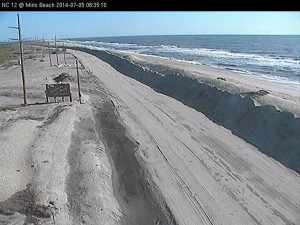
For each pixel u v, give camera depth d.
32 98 36.44
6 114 28.97
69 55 94.00
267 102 26.09
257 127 24.09
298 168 18.70
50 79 49.53
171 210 15.24
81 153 20.84
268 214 14.73
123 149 22.31
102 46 177.00
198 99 33.78
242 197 16.09
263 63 74.75
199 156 20.83
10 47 141.50
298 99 29.58
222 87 33.38
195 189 16.94
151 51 122.25
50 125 25.00
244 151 21.38
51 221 13.93
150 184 17.62
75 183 17.28
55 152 20.52
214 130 25.59
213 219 14.48
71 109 30.09
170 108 32.41
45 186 16.48
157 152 21.59
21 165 18.16
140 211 15.50
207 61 79.69
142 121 28.19
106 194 16.42
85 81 47.97
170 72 46.78
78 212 14.76
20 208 14.67
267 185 17.11
